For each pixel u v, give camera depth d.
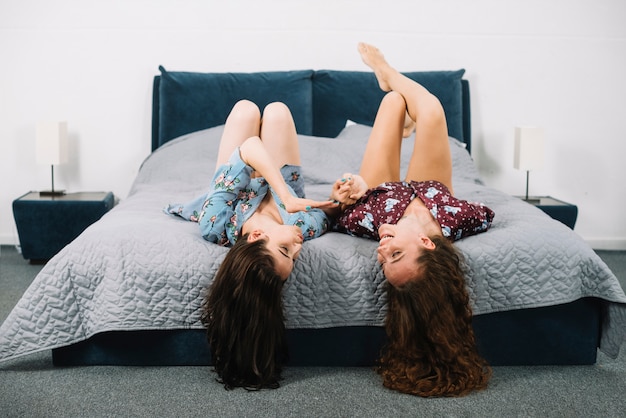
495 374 2.38
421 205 2.49
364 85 4.18
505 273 2.33
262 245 2.18
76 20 4.18
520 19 4.30
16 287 3.42
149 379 2.31
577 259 2.37
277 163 2.64
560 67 4.35
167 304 2.32
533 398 2.20
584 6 4.29
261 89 4.11
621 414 2.10
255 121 2.65
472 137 4.41
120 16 4.20
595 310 2.43
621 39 4.33
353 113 4.17
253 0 4.23
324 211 2.61
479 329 2.39
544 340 2.43
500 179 4.45
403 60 4.32
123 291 2.31
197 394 2.21
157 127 4.18
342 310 2.33
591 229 4.50
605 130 4.41
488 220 2.50
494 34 4.32
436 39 4.31
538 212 2.76
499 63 4.34
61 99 4.24
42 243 3.84
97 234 2.40
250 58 4.28
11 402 2.15
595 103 4.39
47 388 2.25
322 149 3.72
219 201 2.42
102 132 4.29
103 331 2.32
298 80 4.13
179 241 2.38
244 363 2.22
